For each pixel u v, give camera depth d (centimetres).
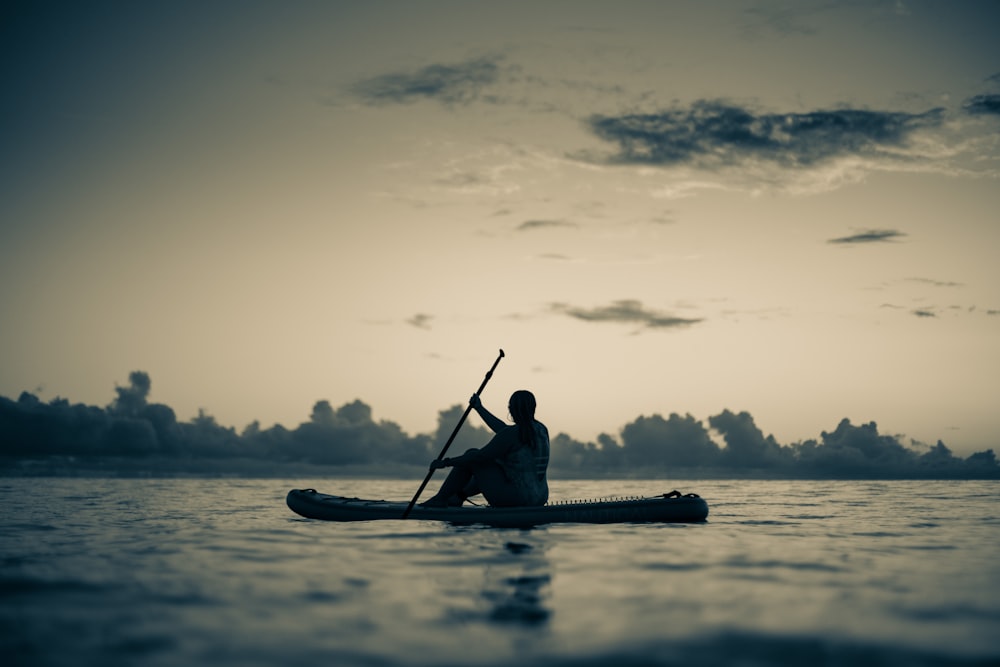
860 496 1455
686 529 638
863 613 309
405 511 697
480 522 670
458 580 379
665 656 247
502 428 714
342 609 313
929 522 765
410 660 242
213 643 261
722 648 257
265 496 1352
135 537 577
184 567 421
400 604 323
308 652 250
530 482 688
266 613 306
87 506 1002
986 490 1841
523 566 424
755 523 729
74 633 274
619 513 683
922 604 327
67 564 433
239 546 515
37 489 1647
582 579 383
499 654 249
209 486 2178
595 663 239
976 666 238
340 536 573
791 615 305
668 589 358
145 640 265
